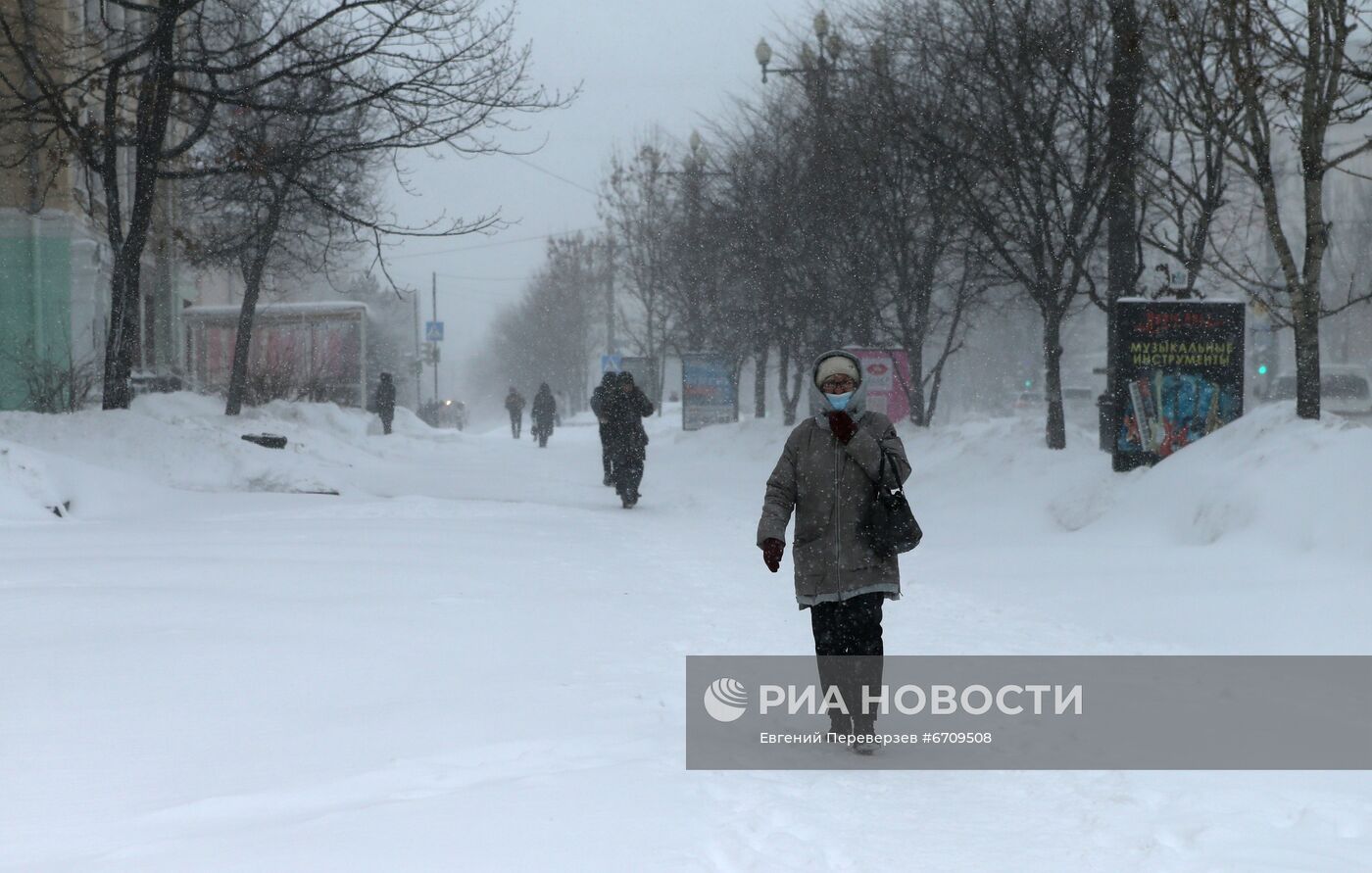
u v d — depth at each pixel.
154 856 9.65
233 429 75.75
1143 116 49.66
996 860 10.22
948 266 76.69
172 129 87.81
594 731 14.48
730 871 9.57
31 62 59.06
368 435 99.38
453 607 23.31
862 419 15.71
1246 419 33.97
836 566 15.27
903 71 61.22
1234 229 49.53
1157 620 23.89
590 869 9.26
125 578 25.05
